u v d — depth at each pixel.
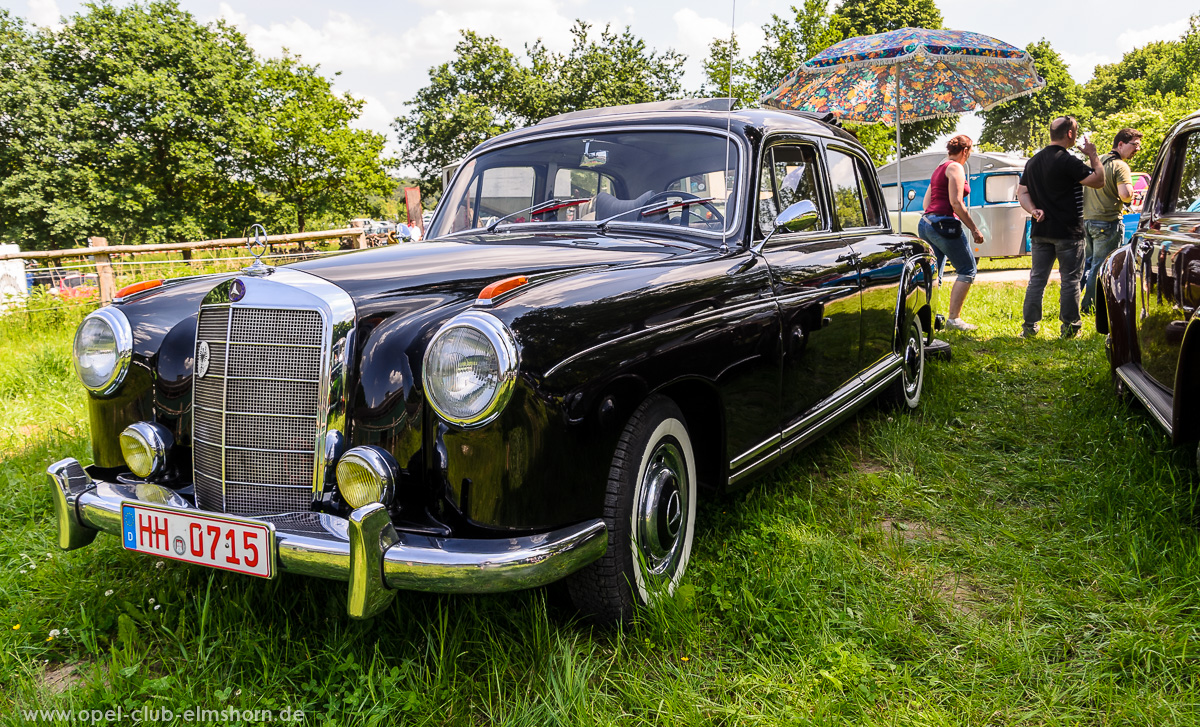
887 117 9.09
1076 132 6.31
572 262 2.43
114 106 34.00
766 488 3.22
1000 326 7.38
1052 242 6.46
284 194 37.09
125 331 2.30
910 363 4.54
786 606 2.27
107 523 2.09
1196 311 2.76
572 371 1.87
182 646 2.06
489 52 39.84
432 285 2.17
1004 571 2.55
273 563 1.82
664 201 2.87
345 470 1.85
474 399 1.75
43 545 2.84
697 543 2.72
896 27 31.38
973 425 4.23
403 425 1.87
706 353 2.32
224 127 34.72
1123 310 4.02
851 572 2.49
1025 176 6.59
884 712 1.84
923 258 4.56
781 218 2.76
